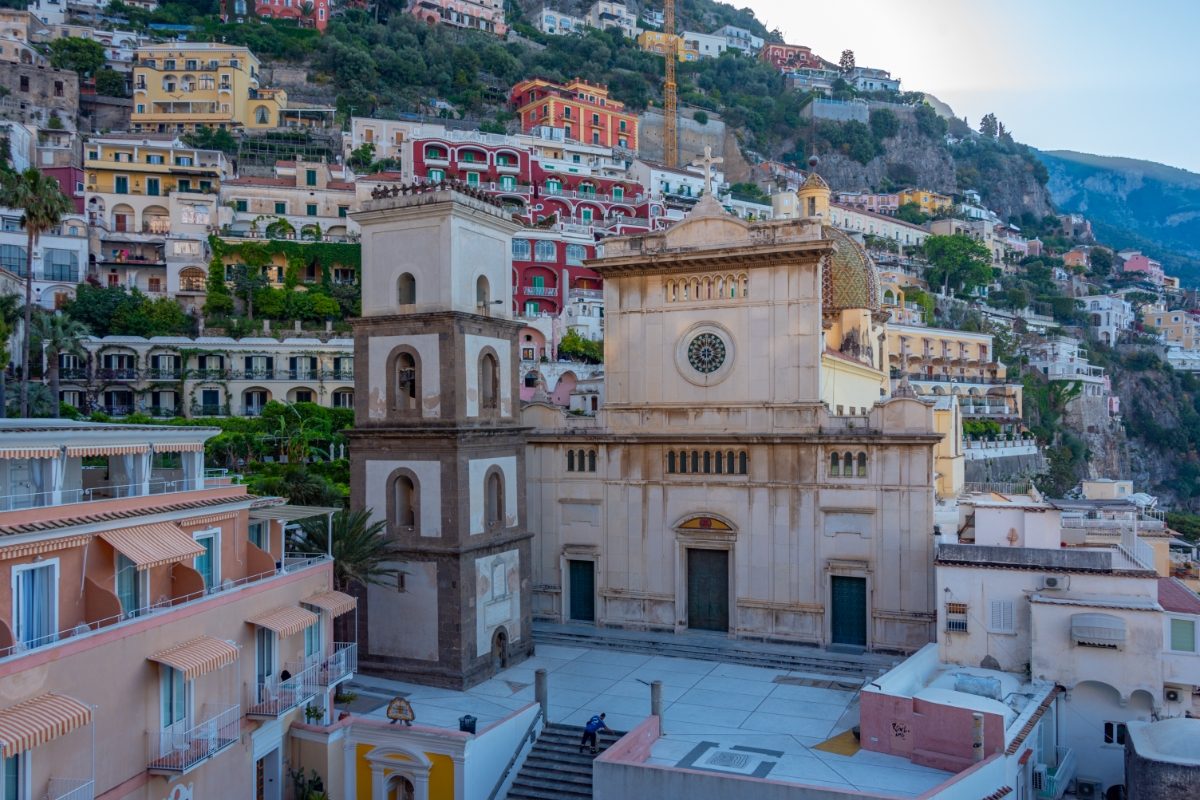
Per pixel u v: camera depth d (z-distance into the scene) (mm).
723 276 56938
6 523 27500
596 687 48531
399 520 49531
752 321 56062
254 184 135000
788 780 36406
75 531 29359
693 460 57375
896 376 149125
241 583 37812
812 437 53812
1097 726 43000
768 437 54562
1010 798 37125
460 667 47531
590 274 139750
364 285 50406
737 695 47250
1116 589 43812
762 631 55250
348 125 178875
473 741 38688
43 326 86562
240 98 174625
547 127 187500
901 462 52281
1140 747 36500
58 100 161000
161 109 172875
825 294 77438
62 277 108938
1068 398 182000
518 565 53125
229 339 101250
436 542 48156
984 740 37281
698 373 57531
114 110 172500
